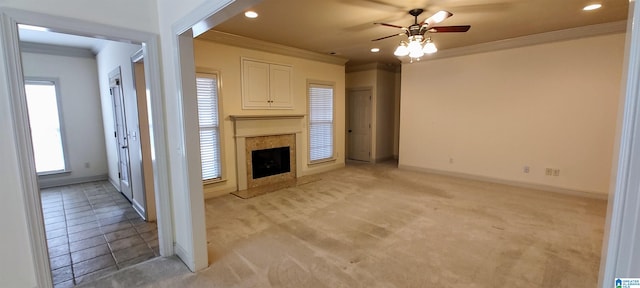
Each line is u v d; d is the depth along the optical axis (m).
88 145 5.47
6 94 1.79
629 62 0.68
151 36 2.36
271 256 2.61
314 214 3.64
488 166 5.16
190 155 2.30
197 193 2.36
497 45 4.80
